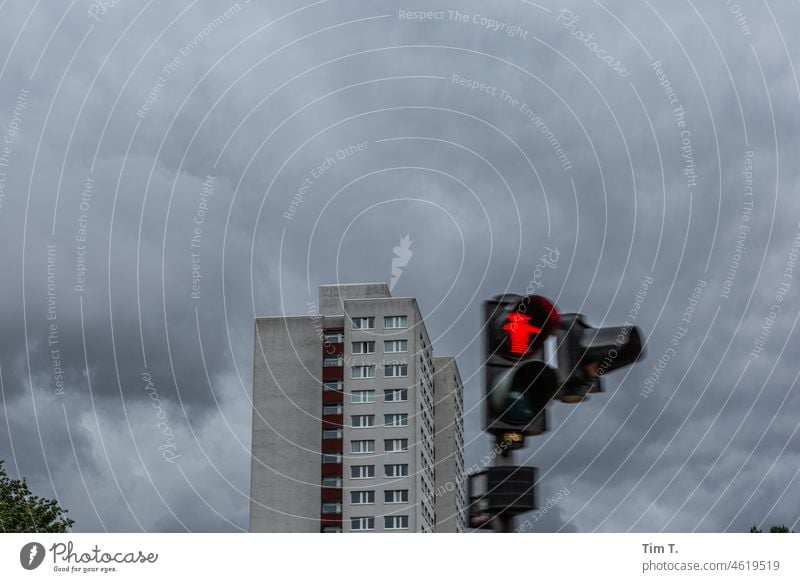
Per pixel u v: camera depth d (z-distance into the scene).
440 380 111.44
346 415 102.75
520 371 12.66
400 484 100.50
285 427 102.94
